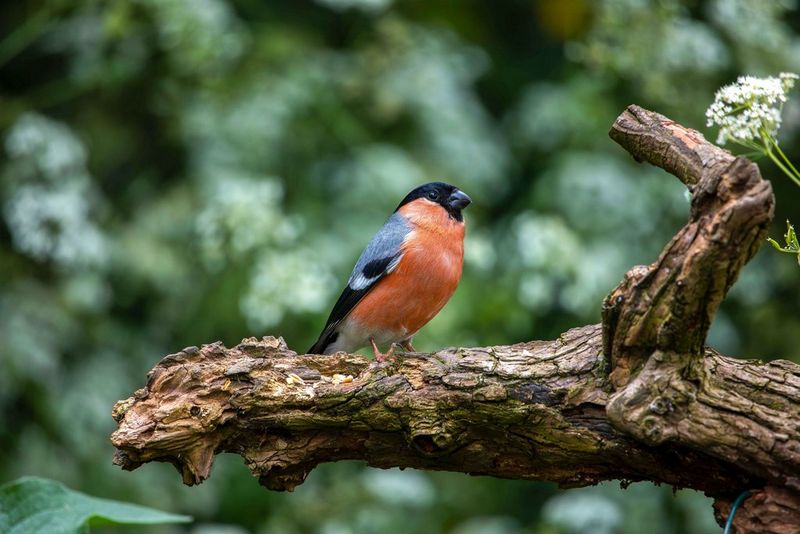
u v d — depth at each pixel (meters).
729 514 5.38
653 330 5.13
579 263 10.84
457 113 12.66
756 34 11.31
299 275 9.81
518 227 11.72
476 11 14.46
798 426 5.07
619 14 11.07
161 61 12.47
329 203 12.02
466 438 5.62
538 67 14.64
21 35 12.02
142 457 5.72
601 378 5.46
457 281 8.77
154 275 11.59
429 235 8.48
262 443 5.87
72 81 12.42
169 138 12.35
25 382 11.04
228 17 12.15
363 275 8.59
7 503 4.65
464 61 13.41
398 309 8.55
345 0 11.73
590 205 11.94
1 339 10.99
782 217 12.20
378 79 12.29
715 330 11.90
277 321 9.94
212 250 10.21
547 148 12.73
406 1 13.84
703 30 11.47
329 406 5.69
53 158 10.74
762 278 11.74
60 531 4.59
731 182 4.72
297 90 12.24
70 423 11.12
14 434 11.18
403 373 5.71
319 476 11.78
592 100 12.53
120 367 11.69
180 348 11.96
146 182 12.52
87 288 11.47
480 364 5.64
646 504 11.19
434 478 12.40
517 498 12.59
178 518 4.74
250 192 10.20
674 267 4.94
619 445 5.40
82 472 11.11
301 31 13.24
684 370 5.12
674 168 5.44
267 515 11.73
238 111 11.96
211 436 5.81
